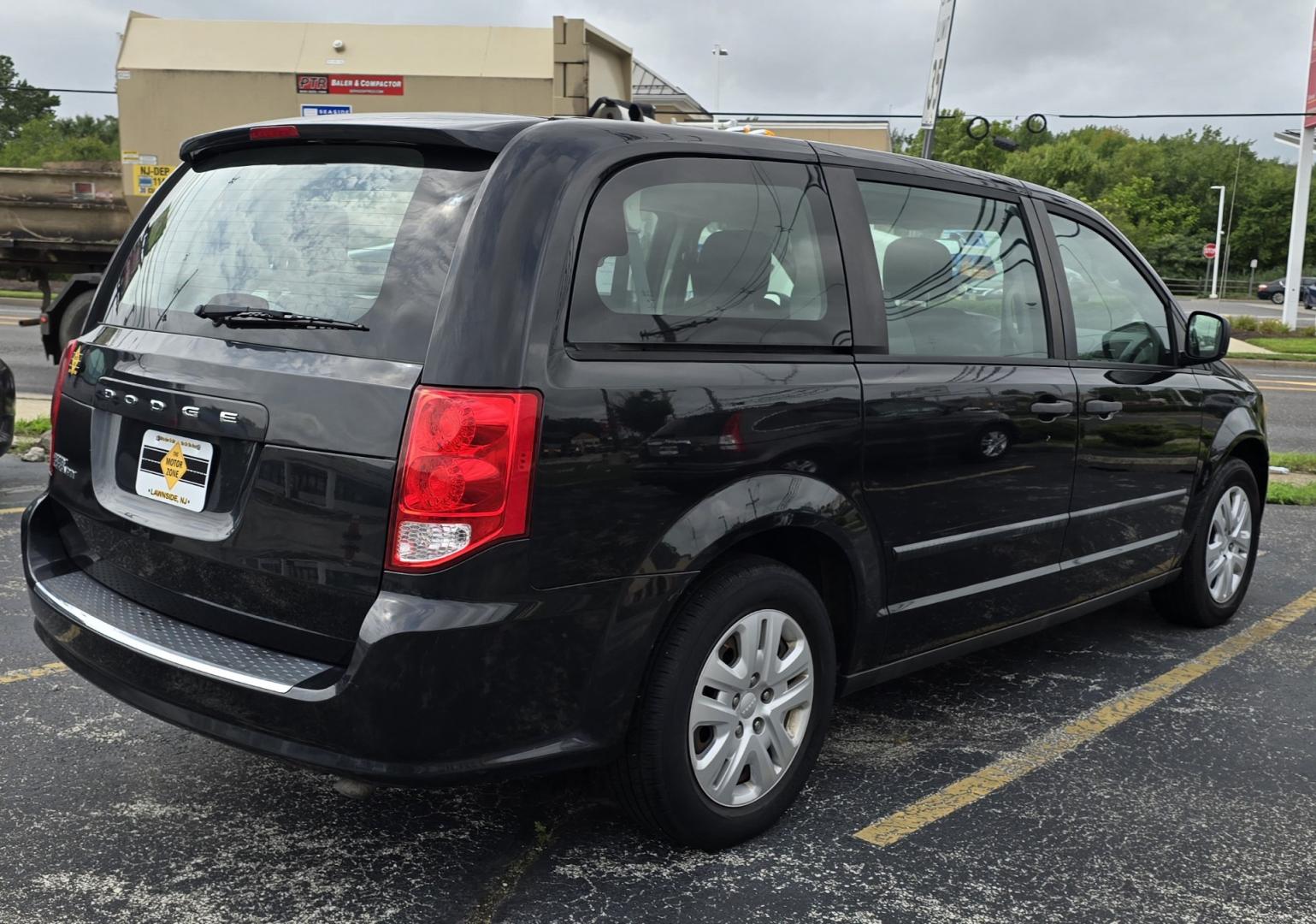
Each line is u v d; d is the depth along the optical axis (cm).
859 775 344
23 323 1184
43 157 9238
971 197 368
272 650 257
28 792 316
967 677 436
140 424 285
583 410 247
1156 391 430
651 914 264
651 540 260
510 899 268
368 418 239
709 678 279
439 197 255
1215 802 331
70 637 285
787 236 303
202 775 330
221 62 1061
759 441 280
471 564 235
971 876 285
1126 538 428
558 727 254
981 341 358
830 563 317
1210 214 9825
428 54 1031
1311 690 428
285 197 279
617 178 267
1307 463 948
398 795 321
